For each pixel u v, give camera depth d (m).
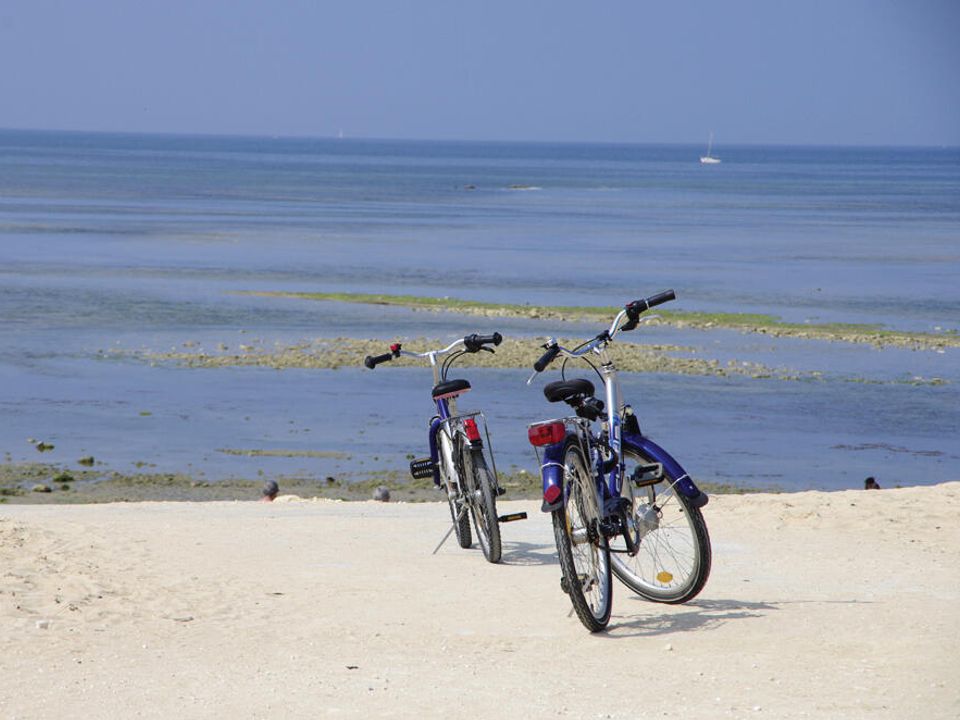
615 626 7.07
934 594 7.81
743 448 23.25
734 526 10.30
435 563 8.95
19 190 123.19
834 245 77.88
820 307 46.62
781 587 8.06
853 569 8.61
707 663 6.18
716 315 43.19
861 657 6.22
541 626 7.08
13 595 7.47
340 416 25.61
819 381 30.92
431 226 89.12
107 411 25.69
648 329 39.91
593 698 5.61
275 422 24.88
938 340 38.38
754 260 66.50
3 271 52.22
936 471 21.70
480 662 6.26
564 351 7.29
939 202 148.25
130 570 8.41
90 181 151.12
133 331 36.94
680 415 26.34
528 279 54.84
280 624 7.12
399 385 29.27
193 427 24.27
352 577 8.41
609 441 7.21
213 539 9.82
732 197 152.38
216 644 6.63
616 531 7.01
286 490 19.25
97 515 12.06
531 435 6.78
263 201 118.88
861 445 23.78
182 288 48.19
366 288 49.97
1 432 23.44
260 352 33.56
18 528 9.70
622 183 197.50
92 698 5.60
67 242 67.38
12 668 6.05
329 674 6.03
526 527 10.77
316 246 69.75
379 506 13.41
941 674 5.84
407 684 5.85
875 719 5.21
